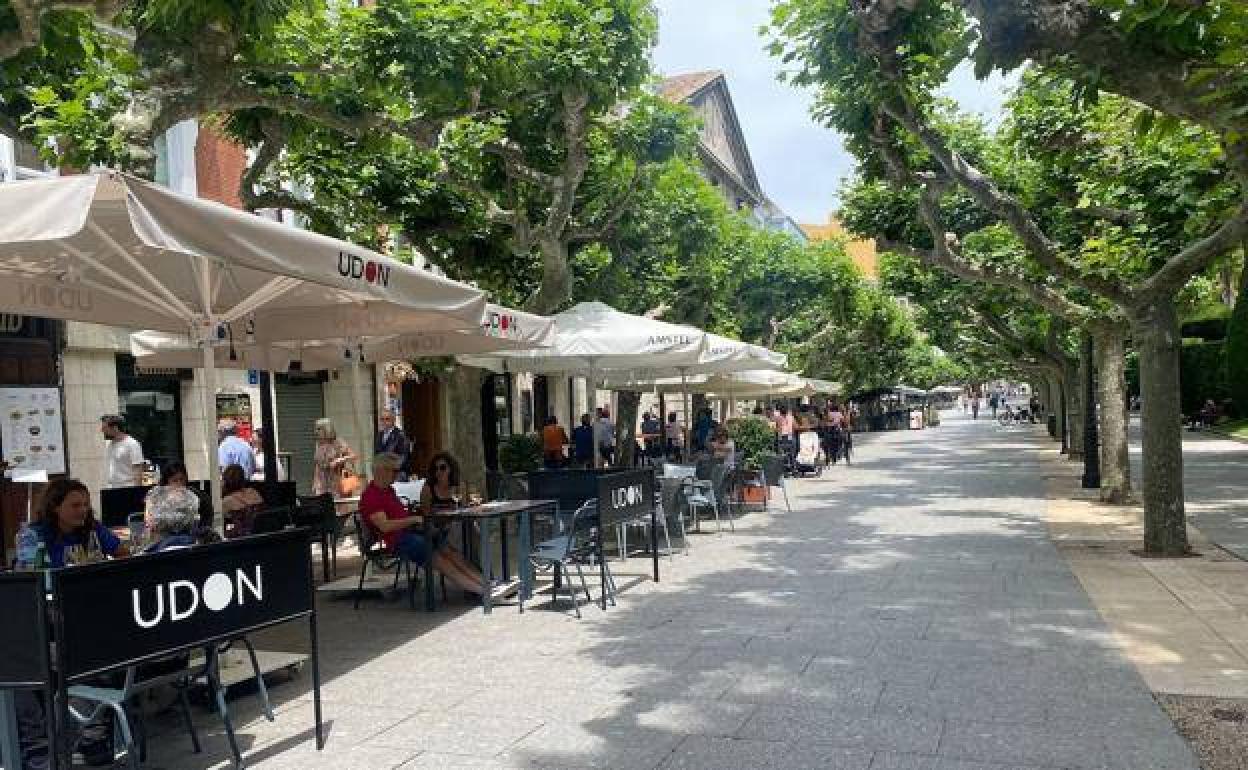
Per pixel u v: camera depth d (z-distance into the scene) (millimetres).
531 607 8078
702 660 6109
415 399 21531
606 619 7461
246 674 5594
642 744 4617
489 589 7938
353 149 11750
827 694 5309
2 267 6086
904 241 14547
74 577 3725
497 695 5543
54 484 5816
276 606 4648
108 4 5473
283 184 16344
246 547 4496
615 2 10734
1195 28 4707
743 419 18625
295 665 6184
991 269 13453
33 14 5316
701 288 22141
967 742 4500
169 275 6898
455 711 5277
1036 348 26500
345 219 12734
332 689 5832
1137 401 56750
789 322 37531
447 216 12906
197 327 6152
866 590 8250
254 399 15242
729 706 5152
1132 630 6582
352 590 8672
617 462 21906
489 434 24047
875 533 11969
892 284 23062
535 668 6102
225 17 7078
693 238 20594
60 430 11648
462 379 13008
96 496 12227
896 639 6496
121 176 4109
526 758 4504
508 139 12336
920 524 12719
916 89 9703
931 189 11359
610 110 11812
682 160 16156
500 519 8797
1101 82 4988
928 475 21203
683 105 13797
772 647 6375
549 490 9133
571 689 5594
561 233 12938
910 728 4715
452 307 6980
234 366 9820
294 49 9492
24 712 4480
